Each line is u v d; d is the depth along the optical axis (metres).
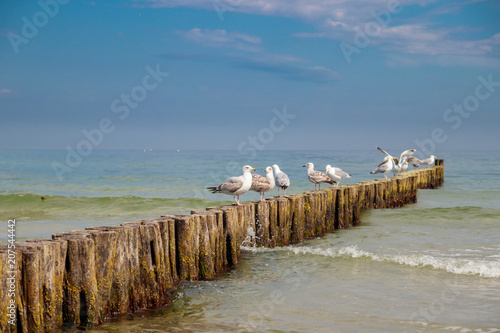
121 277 7.25
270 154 108.44
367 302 7.93
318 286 8.80
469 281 9.05
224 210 10.09
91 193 27.72
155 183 33.62
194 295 8.23
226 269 9.93
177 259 8.79
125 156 101.81
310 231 13.57
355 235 13.91
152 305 7.74
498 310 7.50
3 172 49.28
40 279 6.26
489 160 72.69
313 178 17.00
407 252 11.59
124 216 18.58
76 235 7.00
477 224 15.52
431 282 9.01
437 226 15.27
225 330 6.74
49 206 20.73
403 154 27.78
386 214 17.30
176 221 8.73
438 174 33.31
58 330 6.52
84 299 6.76
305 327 6.85
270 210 11.91
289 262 10.50
